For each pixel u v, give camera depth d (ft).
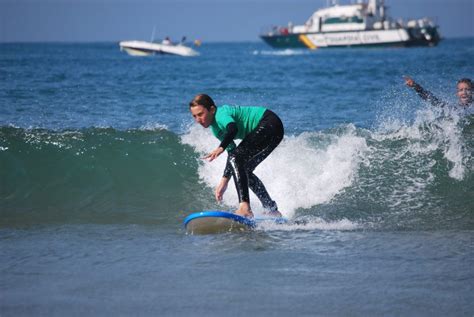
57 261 60.29
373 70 353.10
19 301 49.19
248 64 487.20
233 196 90.68
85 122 141.08
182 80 283.18
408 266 58.29
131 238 70.08
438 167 94.17
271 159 97.25
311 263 59.31
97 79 283.59
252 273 56.13
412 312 46.75
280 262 59.57
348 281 53.83
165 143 102.83
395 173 93.50
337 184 91.40
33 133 102.89
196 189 93.15
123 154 99.25
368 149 99.14
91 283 53.47
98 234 72.13
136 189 92.12
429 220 78.13
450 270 57.00
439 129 102.68
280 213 77.46
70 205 86.33
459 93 120.57
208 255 62.28
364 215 80.64
